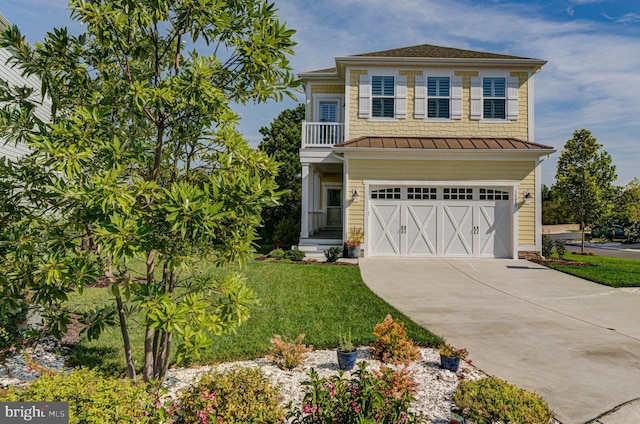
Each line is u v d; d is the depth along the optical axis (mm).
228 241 3418
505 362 5293
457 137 15742
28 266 3029
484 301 8758
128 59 3707
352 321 6848
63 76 3420
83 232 3018
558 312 7934
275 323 6668
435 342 5898
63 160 2801
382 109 15914
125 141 3223
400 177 14531
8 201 3195
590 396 4324
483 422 3414
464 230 14602
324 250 14891
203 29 3619
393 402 3123
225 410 3279
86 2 3135
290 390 4219
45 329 3695
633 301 8953
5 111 3248
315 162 15617
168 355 3885
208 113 3477
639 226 27906
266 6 3668
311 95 18094
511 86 15734
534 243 14469
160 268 10406
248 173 3227
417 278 11164
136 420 2854
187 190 2943
